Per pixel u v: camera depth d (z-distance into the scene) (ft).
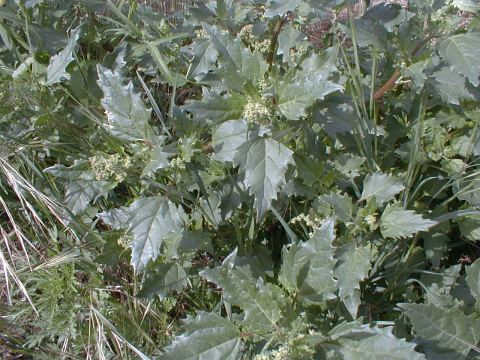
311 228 1.80
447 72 1.87
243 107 1.65
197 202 1.84
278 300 1.57
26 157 1.86
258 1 2.08
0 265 1.94
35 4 2.05
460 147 1.96
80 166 1.74
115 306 1.81
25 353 1.84
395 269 1.80
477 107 1.95
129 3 2.29
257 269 1.78
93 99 2.02
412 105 2.05
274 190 1.55
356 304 1.60
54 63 1.89
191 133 1.78
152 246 1.60
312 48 1.98
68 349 1.86
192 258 1.92
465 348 1.48
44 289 1.83
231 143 1.65
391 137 2.03
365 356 1.45
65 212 1.83
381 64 2.16
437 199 2.02
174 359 1.47
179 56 2.23
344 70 2.03
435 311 1.47
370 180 1.72
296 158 1.77
